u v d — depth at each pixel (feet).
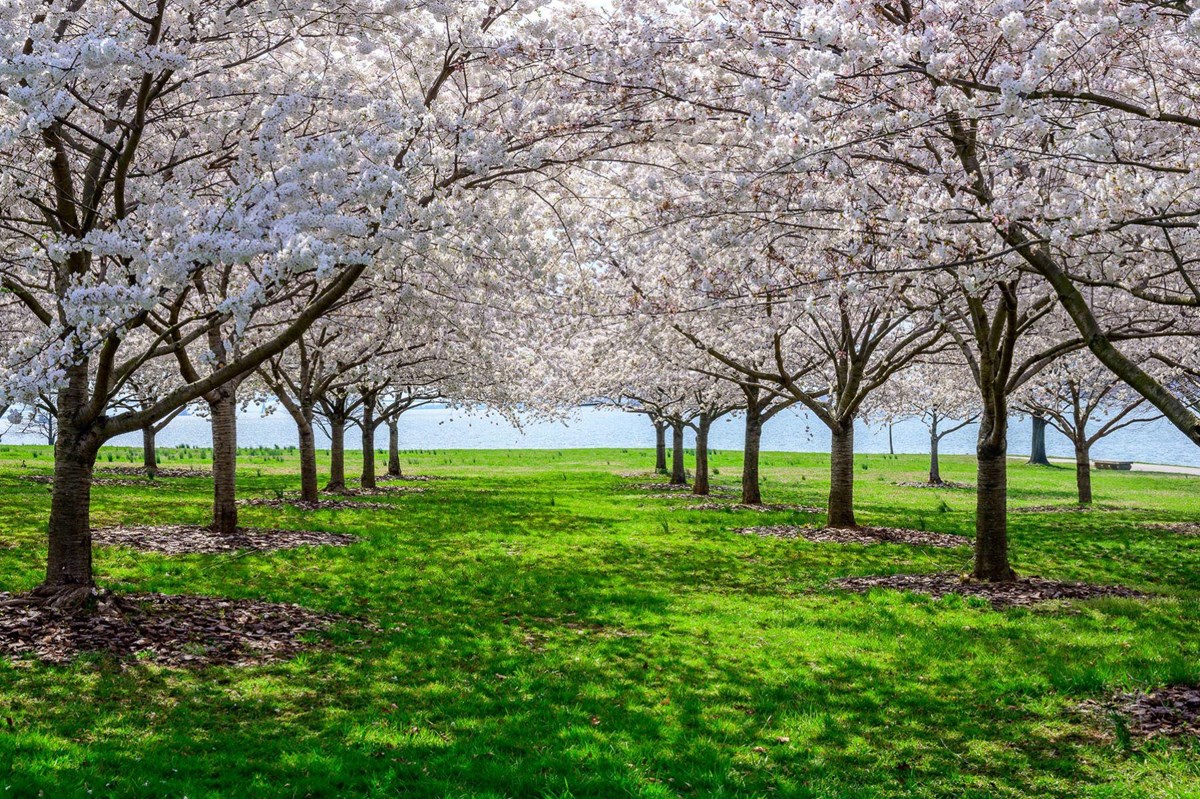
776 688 26.22
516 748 21.02
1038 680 26.43
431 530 59.57
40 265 25.90
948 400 114.01
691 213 29.45
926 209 24.84
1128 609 35.83
